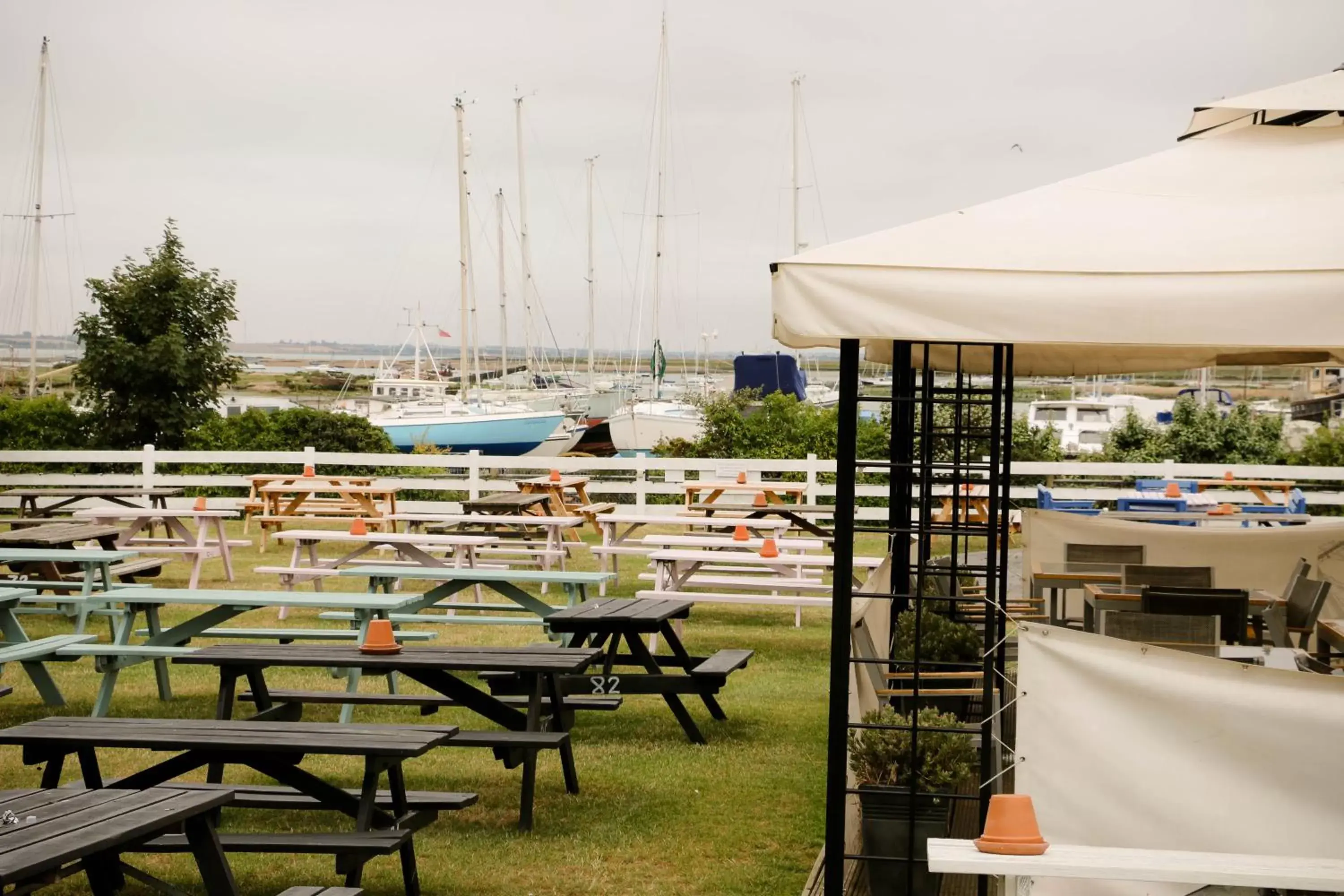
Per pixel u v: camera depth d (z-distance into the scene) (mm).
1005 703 6961
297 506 19312
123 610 11109
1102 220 4988
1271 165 5480
